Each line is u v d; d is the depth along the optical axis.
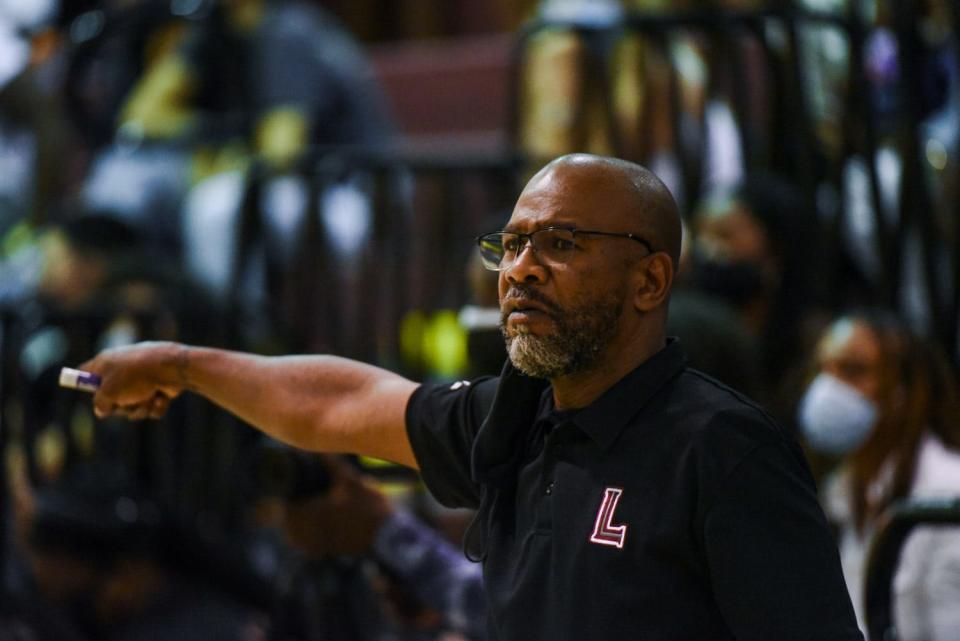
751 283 12.96
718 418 6.21
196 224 17.03
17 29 20.50
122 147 18.17
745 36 14.62
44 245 17.61
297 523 9.74
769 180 13.62
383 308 15.48
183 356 7.78
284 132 17.94
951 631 10.06
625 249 6.37
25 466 13.81
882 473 10.88
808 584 5.98
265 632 11.36
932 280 12.94
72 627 13.28
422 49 23.30
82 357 14.26
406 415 7.27
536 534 6.42
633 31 14.60
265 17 18.67
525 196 6.50
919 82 13.21
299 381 7.62
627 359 6.49
